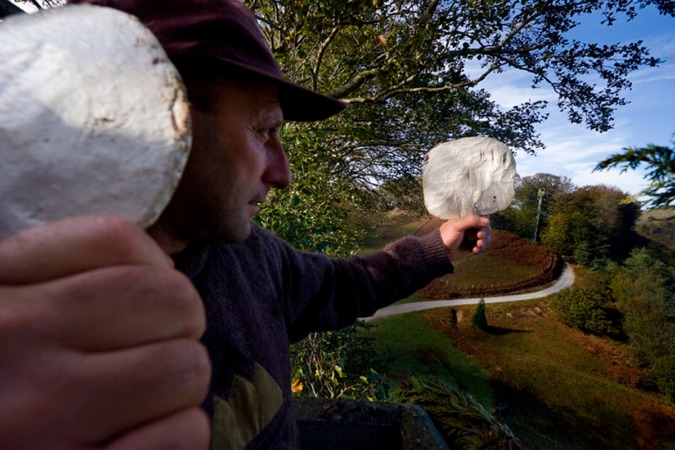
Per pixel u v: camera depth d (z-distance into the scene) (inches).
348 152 227.0
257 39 22.1
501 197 41.8
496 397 488.1
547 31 198.5
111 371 6.6
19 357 6.3
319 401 53.7
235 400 27.6
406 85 205.6
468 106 226.1
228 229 22.9
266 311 32.5
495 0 152.9
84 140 8.6
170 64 10.0
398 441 50.8
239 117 21.7
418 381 76.3
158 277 7.1
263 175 24.8
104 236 6.7
